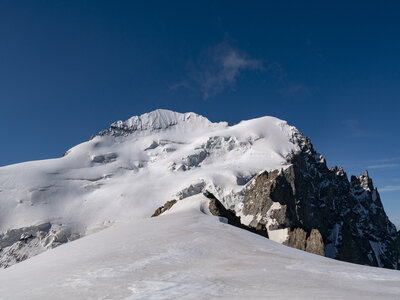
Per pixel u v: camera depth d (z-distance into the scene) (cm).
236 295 1302
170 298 1283
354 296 1271
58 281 1692
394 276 1852
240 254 2452
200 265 2012
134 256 2327
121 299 1295
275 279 1627
